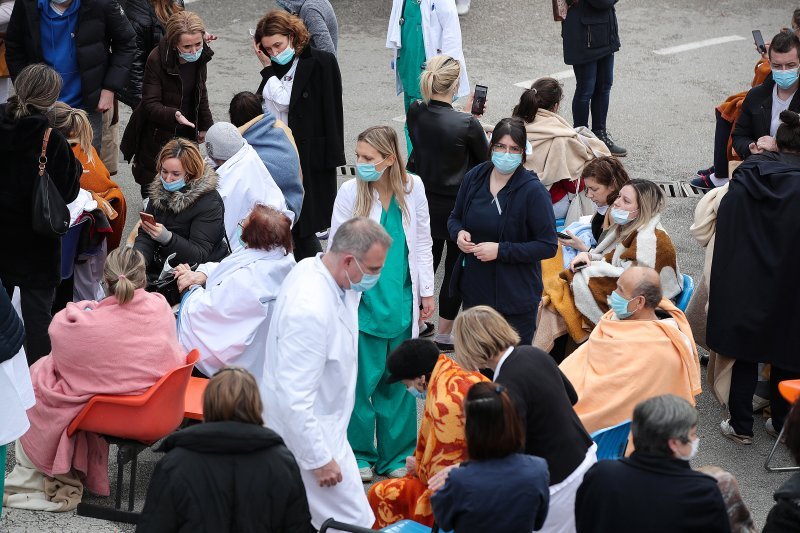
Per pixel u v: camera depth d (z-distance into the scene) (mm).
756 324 11977
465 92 18938
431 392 9156
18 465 10734
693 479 7465
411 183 11500
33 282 12016
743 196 12000
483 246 11711
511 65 24469
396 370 9219
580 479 8844
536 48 25500
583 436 9031
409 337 11789
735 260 12055
